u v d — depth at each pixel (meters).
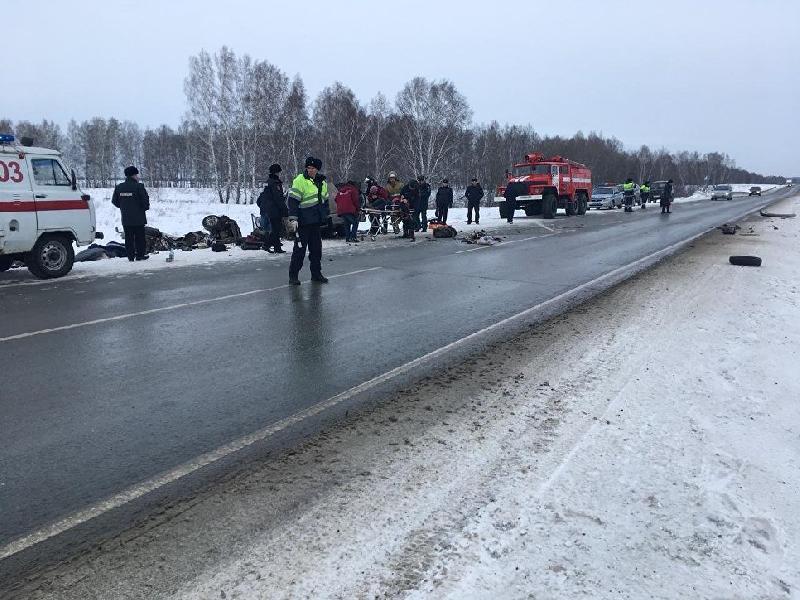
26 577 2.39
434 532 2.67
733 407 4.10
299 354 5.50
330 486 3.08
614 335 6.08
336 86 52.16
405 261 12.01
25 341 5.89
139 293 8.49
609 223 22.86
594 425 3.80
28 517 2.83
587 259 12.34
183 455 3.47
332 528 2.70
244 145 44.03
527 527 2.70
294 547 2.56
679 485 3.06
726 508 2.86
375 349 5.68
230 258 12.55
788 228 20.55
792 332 6.20
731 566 2.44
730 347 5.59
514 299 8.14
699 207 39.94
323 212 9.15
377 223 18.09
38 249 9.70
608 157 94.56
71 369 5.03
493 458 3.37
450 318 7.00
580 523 2.73
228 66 44.12
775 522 2.75
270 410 4.15
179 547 2.57
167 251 13.91
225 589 2.29
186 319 6.87
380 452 3.47
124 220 11.84
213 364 5.19
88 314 7.11
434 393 4.46
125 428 3.85
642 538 2.62
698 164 149.25
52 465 3.35
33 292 8.56
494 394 4.41
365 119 51.31
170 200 46.31
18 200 9.37
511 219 23.61
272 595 2.26
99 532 2.70
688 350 5.48
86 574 2.40
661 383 4.59
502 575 2.38
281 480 3.16
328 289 8.85
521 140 77.44
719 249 13.80
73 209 10.12
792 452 3.44
